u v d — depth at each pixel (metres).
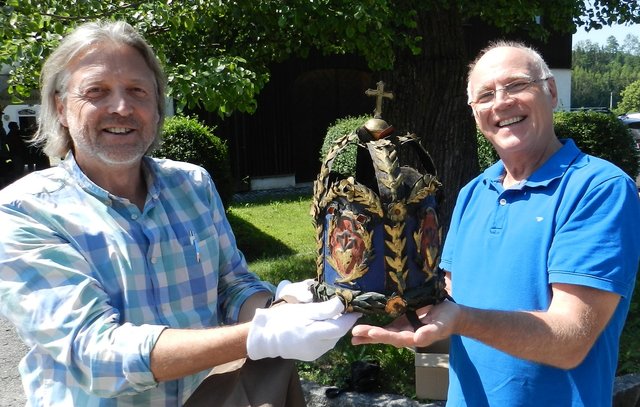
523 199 1.91
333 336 1.51
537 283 1.81
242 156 13.07
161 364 1.56
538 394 1.82
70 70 1.81
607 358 1.84
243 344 1.54
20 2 3.91
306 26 4.64
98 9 4.05
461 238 2.11
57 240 1.71
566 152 1.91
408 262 1.53
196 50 5.00
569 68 16.70
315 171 14.46
